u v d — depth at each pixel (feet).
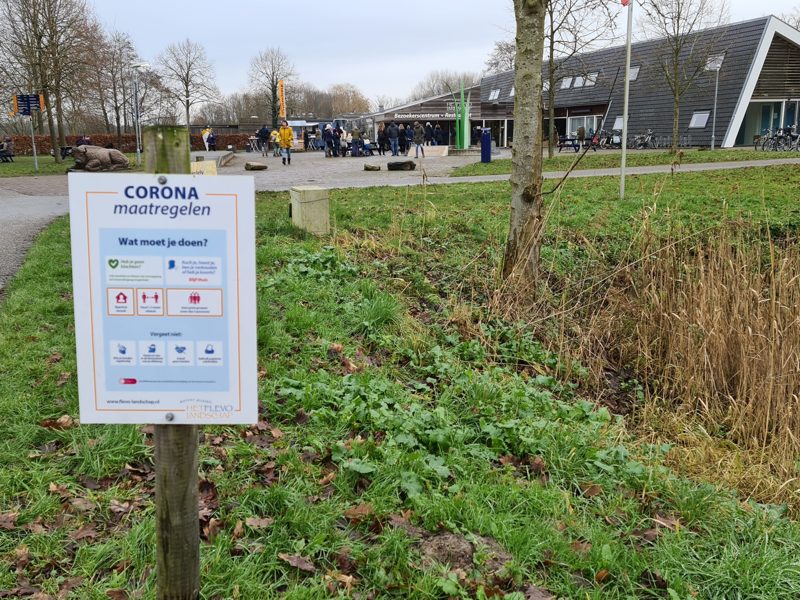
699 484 15.51
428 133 159.74
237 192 7.16
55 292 22.29
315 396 15.93
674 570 11.48
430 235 34.99
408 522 11.81
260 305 21.20
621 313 26.11
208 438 14.02
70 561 10.44
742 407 20.39
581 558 11.49
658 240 30.35
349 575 10.55
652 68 137.28
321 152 156.25
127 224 7.14
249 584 10.10
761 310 22.75
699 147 129.70
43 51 115.03
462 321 23.66
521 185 26.37
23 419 14.07
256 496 12.08
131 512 11.59
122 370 7.38
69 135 184.65
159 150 7.06
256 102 272.51
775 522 13.79
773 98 132.87
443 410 16.03
